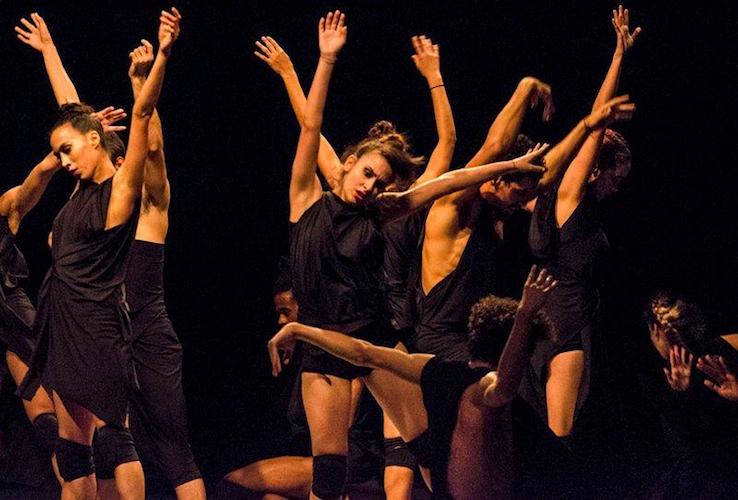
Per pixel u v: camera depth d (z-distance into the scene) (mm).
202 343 16406
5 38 15867
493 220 10008
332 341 8508
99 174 9914
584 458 9344
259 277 16562
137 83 10172
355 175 9430
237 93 16281
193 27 16078
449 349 9875
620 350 15133
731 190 15352
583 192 10789
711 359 9484
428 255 10039
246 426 15727
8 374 12031
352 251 9398
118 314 9742
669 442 10641
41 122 16047
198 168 16516
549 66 15508
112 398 9672
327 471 9367
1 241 11008
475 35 15656
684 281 15430
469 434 8305
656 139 15477
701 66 15250
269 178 16500
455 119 15672
